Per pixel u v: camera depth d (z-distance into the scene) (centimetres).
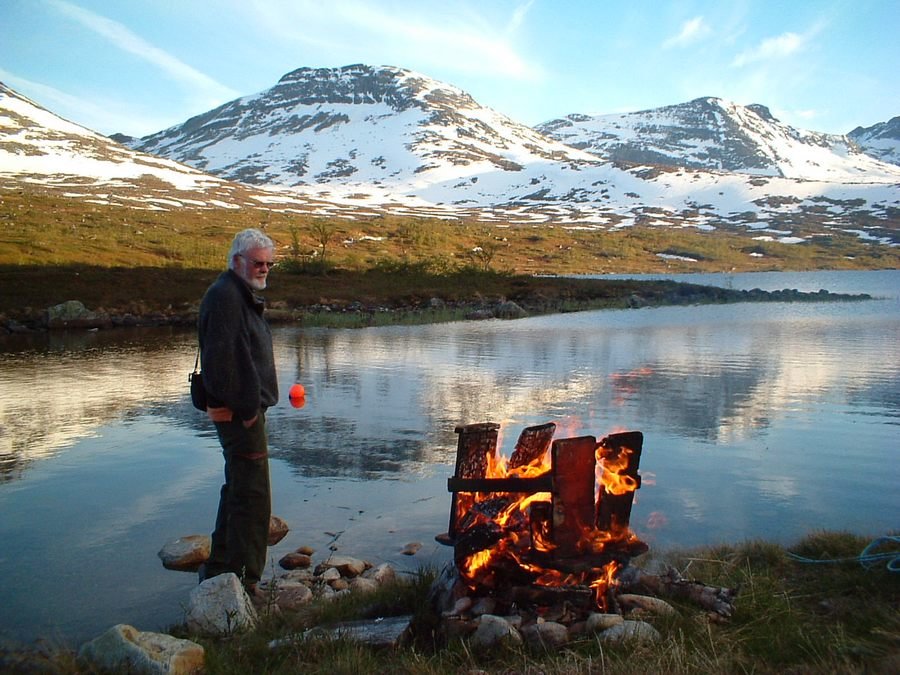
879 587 406
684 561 471
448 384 1257
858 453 787
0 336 2288
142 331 2473
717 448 810
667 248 11062
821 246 12044
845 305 3750
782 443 833
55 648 373
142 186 13000
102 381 1332
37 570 507
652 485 674
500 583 411
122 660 339
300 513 614
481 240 10038
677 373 1377
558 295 4075
